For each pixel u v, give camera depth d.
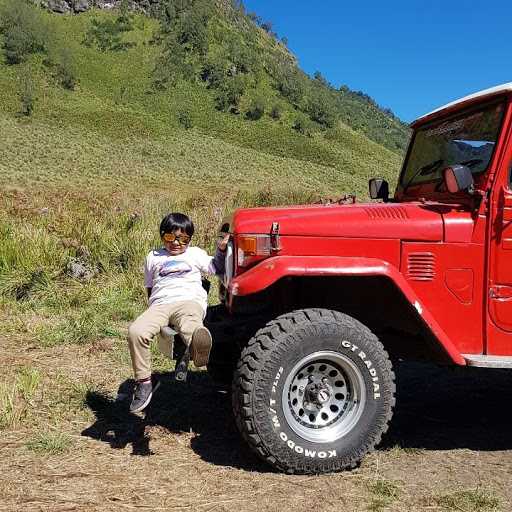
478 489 3.50
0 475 3.51
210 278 8.41
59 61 162.50
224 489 3.44
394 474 3.69
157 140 117.62
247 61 186.50
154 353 5.98
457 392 5.30
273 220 3.80
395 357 4.41
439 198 4.36
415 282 3.88
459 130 4.42
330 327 3.59
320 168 119.19
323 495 3.39
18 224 9.87
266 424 3.51
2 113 119.50
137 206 11.79
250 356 3.54
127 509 3.19
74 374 5.30
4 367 5.38
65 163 84.94
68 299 7.71
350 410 3.69
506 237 3.94
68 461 3.73
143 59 184.75
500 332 3.97
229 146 125.31
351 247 3.81
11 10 176.62
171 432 4.24
